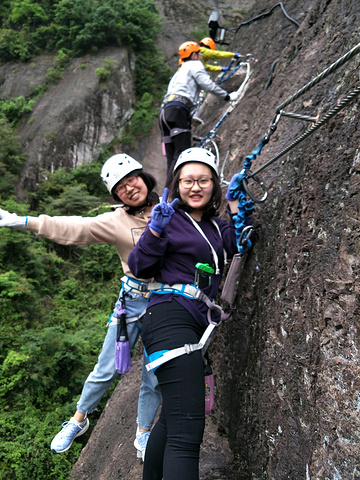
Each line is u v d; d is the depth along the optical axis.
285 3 6.00
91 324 10.40
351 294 1.59
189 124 4.05
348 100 1.56
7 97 17.31
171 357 1.73
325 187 1.91
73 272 12.12
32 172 14.85
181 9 20.83
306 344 1.87
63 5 17.75
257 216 2.45
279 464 2.00
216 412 2.78
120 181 2.19
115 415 3.79
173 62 18.88
